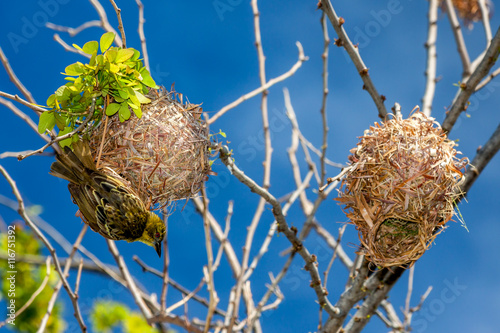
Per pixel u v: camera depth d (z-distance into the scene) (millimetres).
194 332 9336
